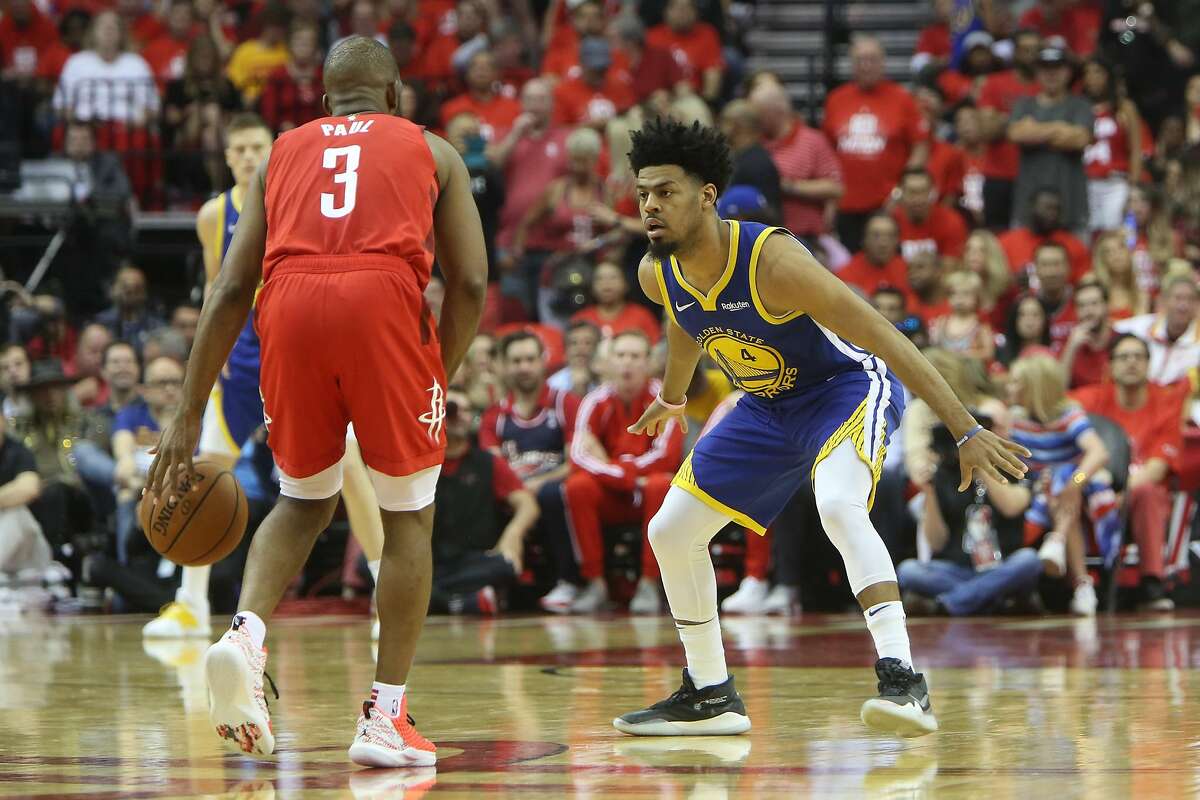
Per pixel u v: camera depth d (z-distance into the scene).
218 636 21.89
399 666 10.36
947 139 41.44
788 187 34.50
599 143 34.84
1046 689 14.32
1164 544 27.55
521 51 44.16
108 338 33.06
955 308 30.22
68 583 30.03
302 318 10.36
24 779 9.67
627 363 27.81
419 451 10.58
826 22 47.00
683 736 11.49
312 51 39.97
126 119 40.56
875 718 10.95
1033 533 26.05
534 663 17.58
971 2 45.94
